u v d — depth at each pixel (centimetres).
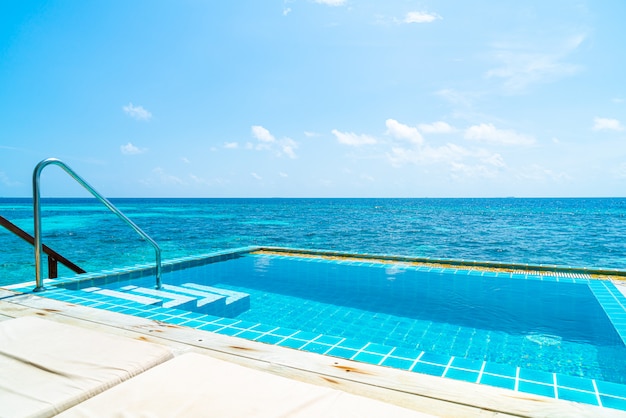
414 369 177
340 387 158
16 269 1218
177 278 532
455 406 143
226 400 116
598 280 450
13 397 115
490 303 422
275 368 177
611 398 149
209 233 2895
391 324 365
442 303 427
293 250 679
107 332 226
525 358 285
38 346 157
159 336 219
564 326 353
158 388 122
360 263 593
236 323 249
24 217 4016
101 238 2277
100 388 125
